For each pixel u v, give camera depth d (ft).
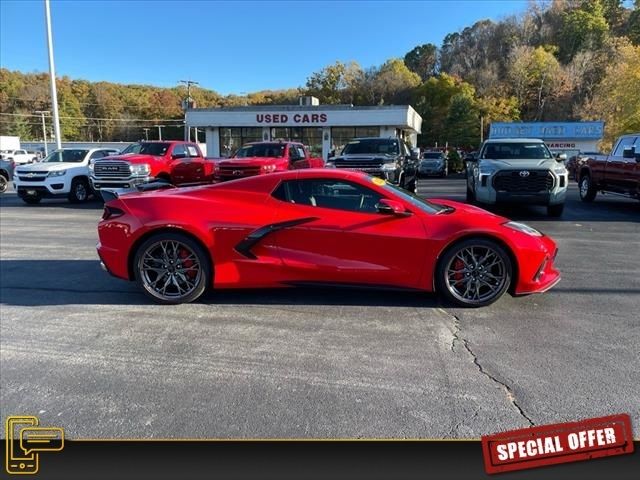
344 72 298.97
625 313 15.33
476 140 196.44
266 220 15.85
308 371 11.55
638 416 9.53
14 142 224.33
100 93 350.02
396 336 13.56
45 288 18.48
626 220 35.78
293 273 15.81
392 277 15.56
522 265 15.30
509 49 296.51
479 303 15.65
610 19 301.63
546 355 12.28
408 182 48.98
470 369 11.55
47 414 9.90
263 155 45.70
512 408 9.86
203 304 16.35
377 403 10.12
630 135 41.24
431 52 358.64
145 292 16.29
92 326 14.52
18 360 12.29
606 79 187.83
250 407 10.04
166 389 10.80
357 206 15.97
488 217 16.07
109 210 16.65
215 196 16.44
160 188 18.95
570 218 36.81
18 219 37.96
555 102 239.09
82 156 52.80
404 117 112.68
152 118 357.41
